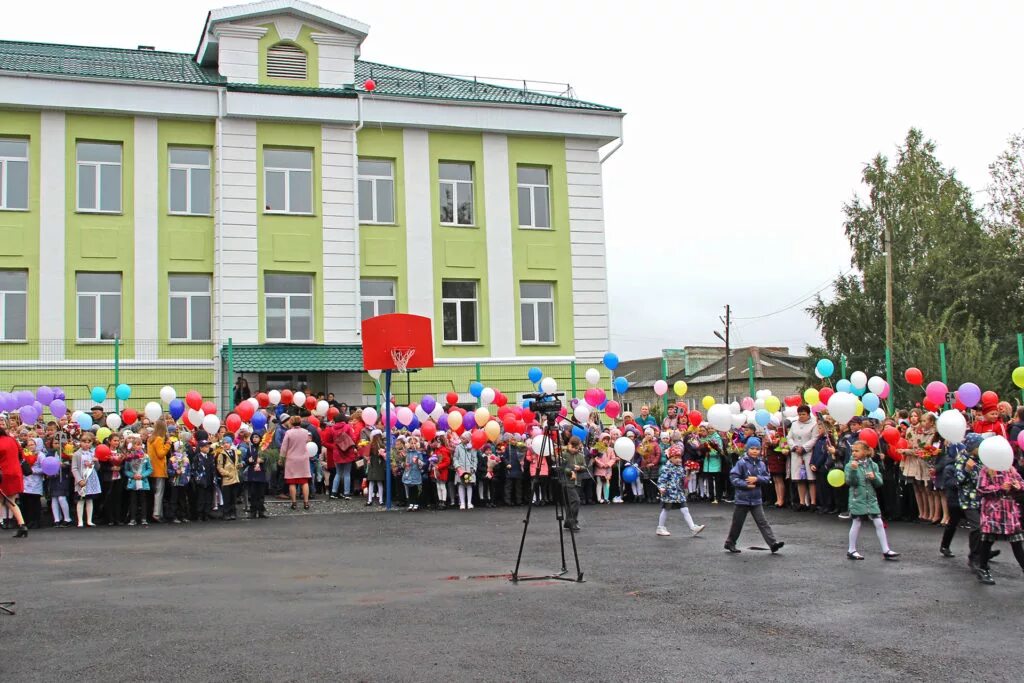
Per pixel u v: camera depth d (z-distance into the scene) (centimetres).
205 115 2739
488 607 970
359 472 2200
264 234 2769
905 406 3142
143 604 984
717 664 754
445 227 2972
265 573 1175
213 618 918
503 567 1225
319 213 2827
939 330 3378
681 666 748
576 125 3094
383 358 2011
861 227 5075
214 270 2728
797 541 1463
